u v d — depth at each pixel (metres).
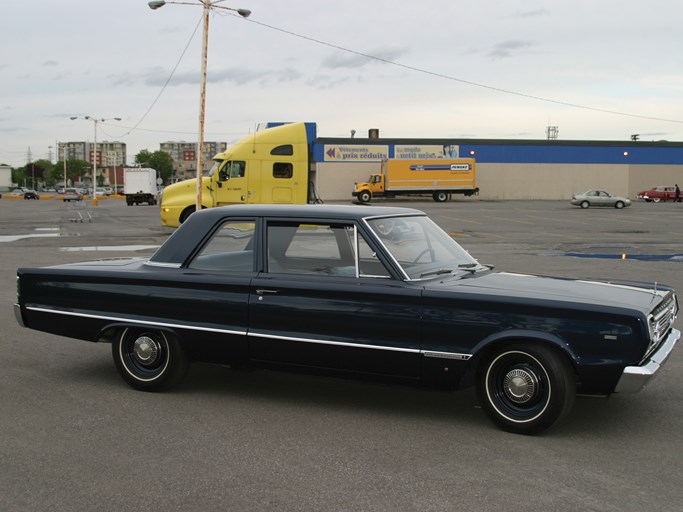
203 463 4.12
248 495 3.67
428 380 4.76
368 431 4.70
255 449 4.35
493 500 3.60
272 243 5.25
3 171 145.50
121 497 3.65
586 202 47.81
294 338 5.01
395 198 61.38
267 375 6.17
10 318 8.82
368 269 4.93
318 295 4.96
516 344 4.54
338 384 5.88
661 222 31.86
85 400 5.41
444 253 5.43
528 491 3.71
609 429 4.74
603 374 4.35
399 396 5.54
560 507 3.51
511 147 65.31
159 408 5.21
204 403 5.34
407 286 4.78
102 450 4.34
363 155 62.59
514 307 4.50
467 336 4.60
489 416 4.72
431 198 61.38
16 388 5.75
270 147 22.73
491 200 64.31
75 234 22.97
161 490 3.73
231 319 5.22
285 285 5.04
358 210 5.22
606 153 66.75
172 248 5.58
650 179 67.56
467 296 4.60
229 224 5.43
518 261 15.22
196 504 3.56
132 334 5.65
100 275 5.65
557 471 3.99
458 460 4.16
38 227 26.98
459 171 57.19
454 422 4.89
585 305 4.39
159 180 65.81
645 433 4.66
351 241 5.01
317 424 4.84
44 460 4.17
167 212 23.14
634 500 3.60
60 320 5.79
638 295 4.84
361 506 3.53
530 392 4.53
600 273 13.04
